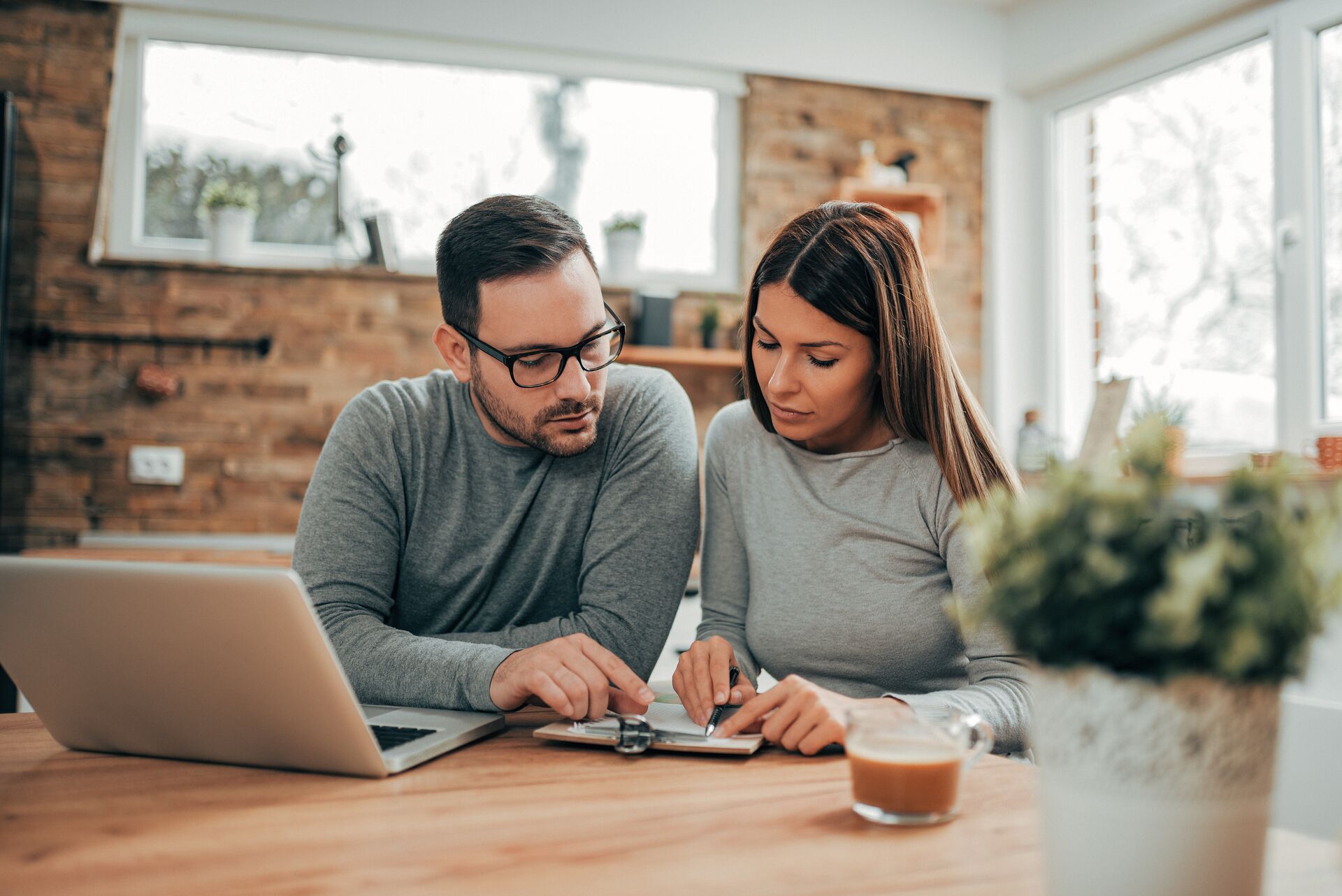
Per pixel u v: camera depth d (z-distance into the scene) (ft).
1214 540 1.55
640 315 10.81
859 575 4.33
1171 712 1.62
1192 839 1.63
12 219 8.99
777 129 11.64
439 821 2.46
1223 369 9.75
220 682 2.81
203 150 10.54
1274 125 9.29
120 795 2.71
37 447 9.71
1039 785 1.82
